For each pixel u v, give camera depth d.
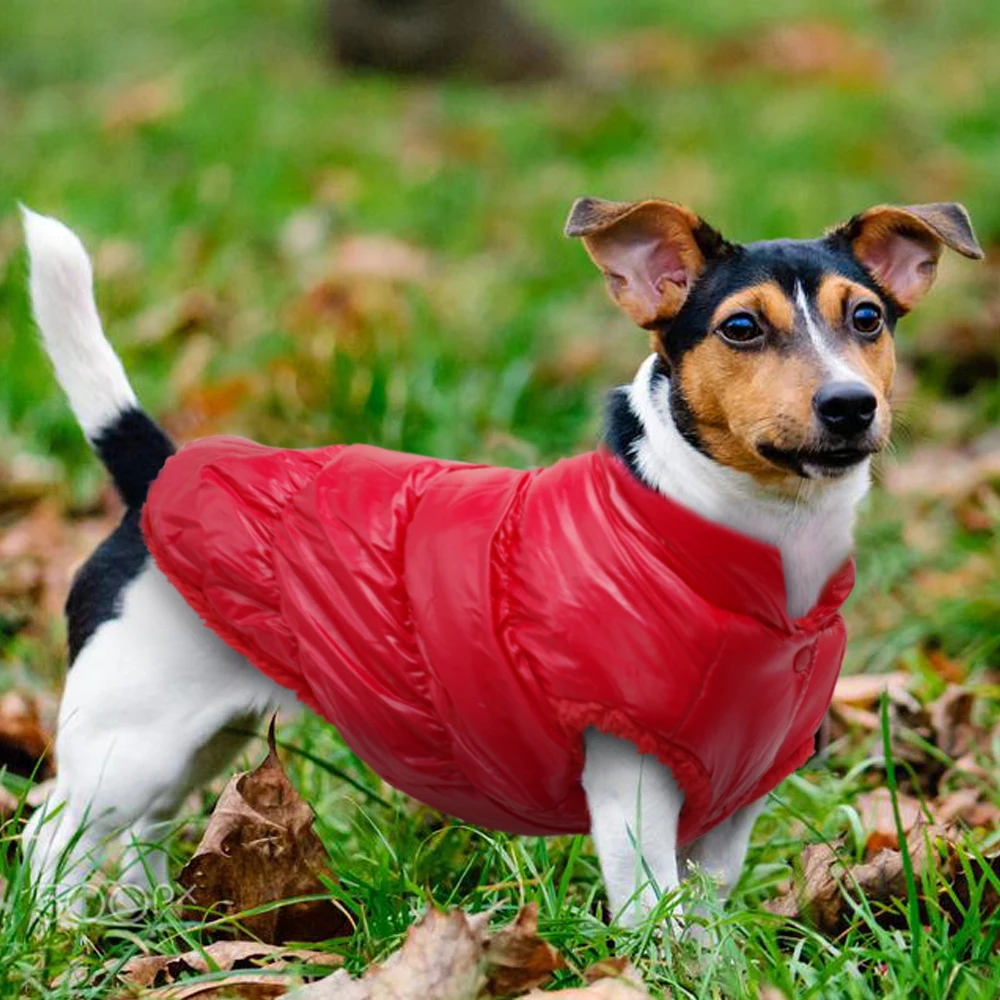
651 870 4.47
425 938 4.12
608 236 4.68
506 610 4.44
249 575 4.76
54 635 6.93
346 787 5.79
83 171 12.88
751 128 15.09
